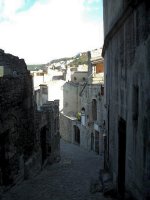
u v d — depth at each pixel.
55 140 25.12
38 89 44.81
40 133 21.42
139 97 8.52
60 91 48.12
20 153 16.58
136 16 8.73
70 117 43.66
